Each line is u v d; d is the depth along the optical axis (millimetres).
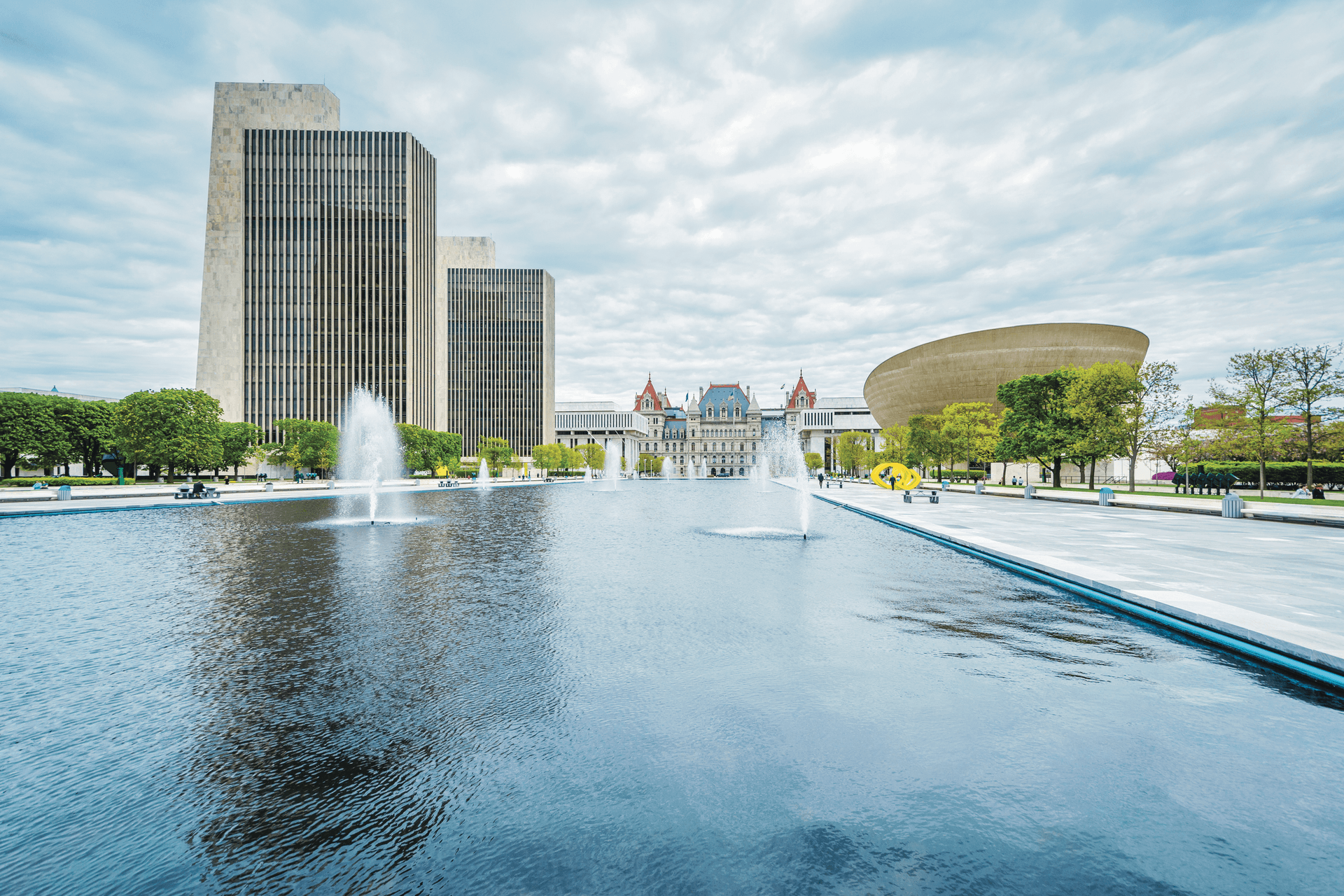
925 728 6090
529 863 4039
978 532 22453
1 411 57531
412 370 104062
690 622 10234
